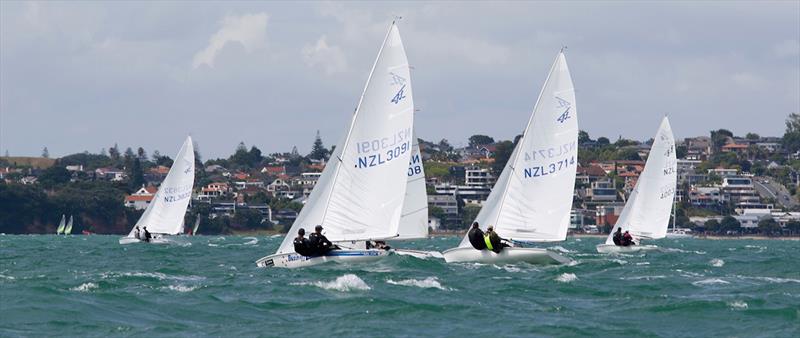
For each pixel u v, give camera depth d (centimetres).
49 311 11581
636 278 16075
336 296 12912
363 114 16388
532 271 16712
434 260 17788
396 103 16438
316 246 16425
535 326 11069
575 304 12756
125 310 11831
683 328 11138
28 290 13050
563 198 18850
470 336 10531
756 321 11519
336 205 16500
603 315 11888
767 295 13762
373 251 16812
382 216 16475
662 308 12275
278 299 12700
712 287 14850
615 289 14300
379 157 16425
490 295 13388
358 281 14025
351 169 16438
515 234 18700
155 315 11588
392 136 16438
